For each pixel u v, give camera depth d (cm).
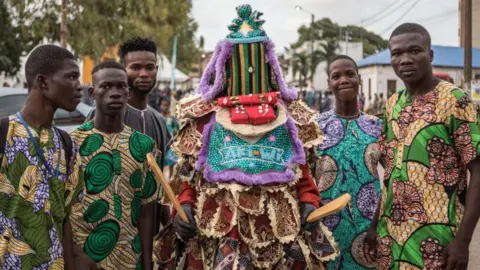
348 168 359
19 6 1359
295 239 290
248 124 278
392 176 289
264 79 290
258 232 278
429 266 272
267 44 290
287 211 284
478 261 516
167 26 1652
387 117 306
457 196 273
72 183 266
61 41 1354
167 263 309
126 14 1480
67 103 257
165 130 387
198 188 290
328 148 362
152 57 366
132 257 306
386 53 3512
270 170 277
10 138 244
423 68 278
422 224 274
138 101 371
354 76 367
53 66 251
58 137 262
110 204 299
